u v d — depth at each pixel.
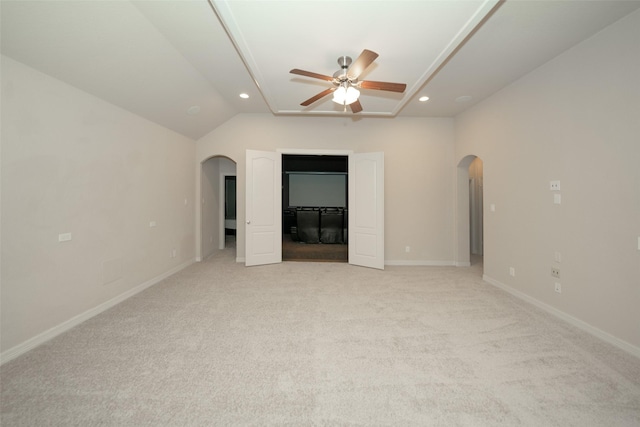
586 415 1.47
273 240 4.92
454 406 1.54
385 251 4.98
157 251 3.85
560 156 2.69
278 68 2.96
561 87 2.68
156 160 3.82
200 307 2.94
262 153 4.79
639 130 2.03
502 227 3.57
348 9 2.03
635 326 2.06
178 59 2.90
